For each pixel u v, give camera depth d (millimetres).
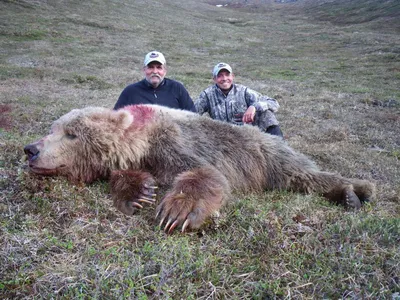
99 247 2252
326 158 5125
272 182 3635
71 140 3045
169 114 3527
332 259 2250
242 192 3381
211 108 5535
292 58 19766
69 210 2605
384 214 3148
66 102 8531
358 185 3514
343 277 2119
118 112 3182
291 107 9195
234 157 3445
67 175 3057
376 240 2516
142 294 1854
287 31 31484
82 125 3047
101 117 3141
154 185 2967
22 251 2127
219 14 43438
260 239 2426
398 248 2395
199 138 3357
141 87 5180
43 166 2941
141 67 15445
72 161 3045
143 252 2215
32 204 2619
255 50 22703
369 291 2031
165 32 26312
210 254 2246
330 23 36031
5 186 2859
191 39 24922
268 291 1996
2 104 7523
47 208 2570
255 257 2279
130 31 24594
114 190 2838
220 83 5336
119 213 2699
